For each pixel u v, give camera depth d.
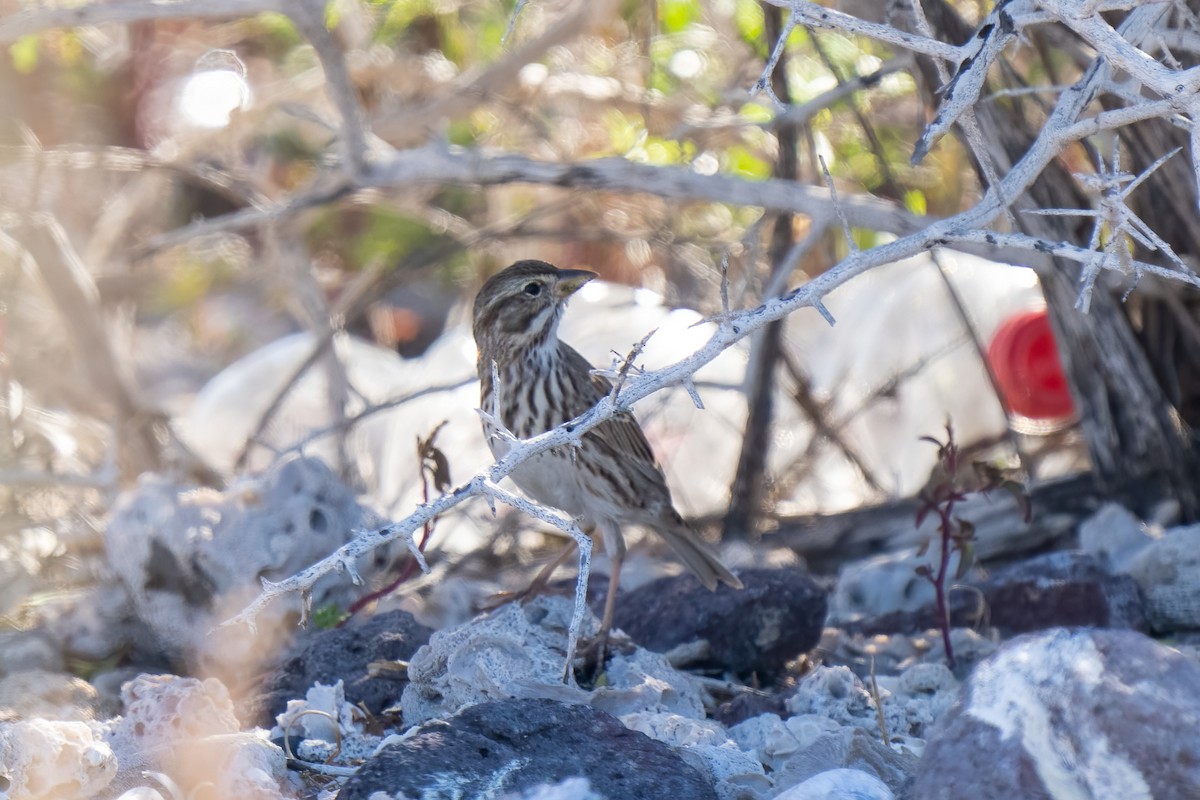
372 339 19.67
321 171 14.97
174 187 18.30
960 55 6.17
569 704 6.45
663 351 14.71
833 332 15.04
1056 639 5.63
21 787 5.98
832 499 13.87
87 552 11.55
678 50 14.73
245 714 8.27
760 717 7.75
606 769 6.07
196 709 6.92
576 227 16.19
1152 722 5.23
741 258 14.78
